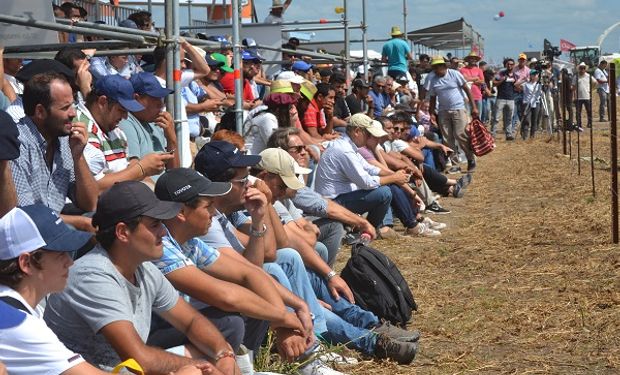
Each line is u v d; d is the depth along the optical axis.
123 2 14.14
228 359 4.67
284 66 14.26
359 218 8.39
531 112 25.80
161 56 7.27
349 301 6.83
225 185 4.90
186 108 9.06
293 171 6.75
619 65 32.75
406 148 13.04
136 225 4.13
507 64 25.48
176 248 4.89
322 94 11.64
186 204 4.82
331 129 11.97
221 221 5.85
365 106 14.98
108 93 6.03
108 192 4.18
